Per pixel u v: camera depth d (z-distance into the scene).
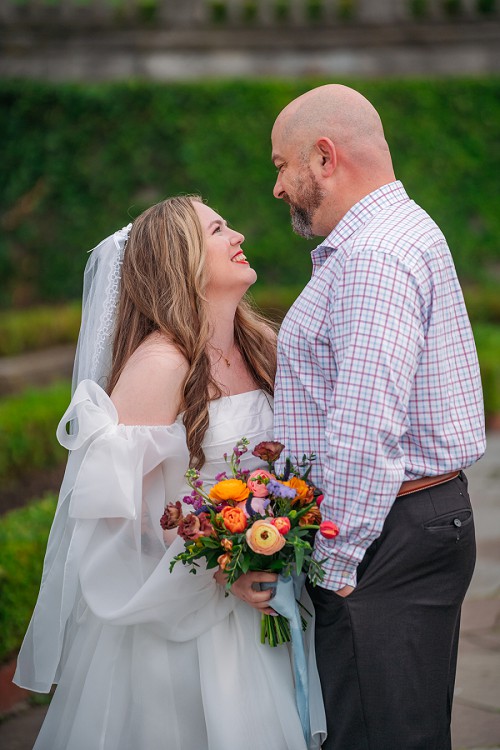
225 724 2.89
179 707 2.99
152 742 2.96
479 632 4.91
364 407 2.63
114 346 3.22
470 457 2.84
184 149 15.16
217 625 3.00
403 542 2.79
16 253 15.68
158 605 2.91
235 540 2.70
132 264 3.19
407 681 2.80
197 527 2.69
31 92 15.26
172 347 3.05
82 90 15.18
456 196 15.75
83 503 2.86
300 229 3.05
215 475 3.07
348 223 2.89
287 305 13.96
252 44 15.30
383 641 2.79
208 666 2.96
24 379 10.41
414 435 2.82
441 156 15.60
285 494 2.68
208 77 15.34
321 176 2.92
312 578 2.71
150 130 15.20
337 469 2.65
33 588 4.77
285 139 2.96
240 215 15.31
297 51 15.37
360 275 2.69
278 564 2.78
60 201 15.49
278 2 15.12
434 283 2.77
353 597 2.80
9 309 15.63
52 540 3.09
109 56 15.36
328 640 2.87
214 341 3.21
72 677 3.10
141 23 15.20
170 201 3.26
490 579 5.62
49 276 15.62
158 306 3.10
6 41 15.31
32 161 15.41
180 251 3.13
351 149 2.89
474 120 15.60
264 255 15.40
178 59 15.34
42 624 3.05
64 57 15.38
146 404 2.97
